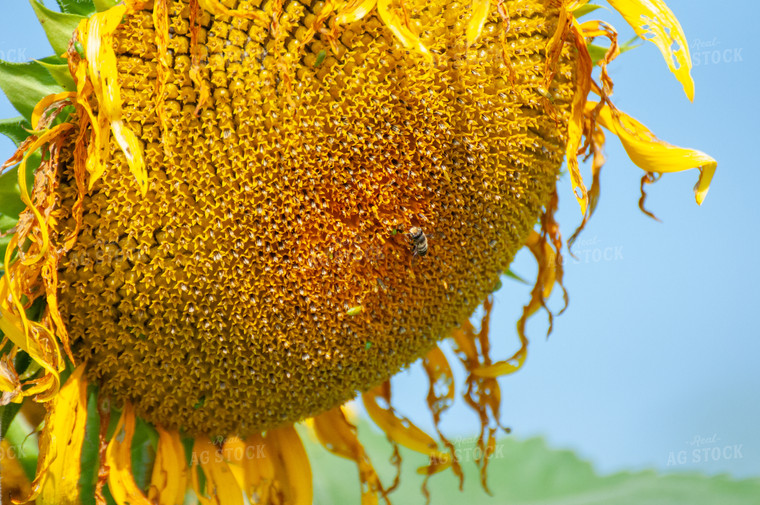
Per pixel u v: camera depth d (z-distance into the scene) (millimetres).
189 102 851
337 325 881
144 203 850
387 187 873
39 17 848
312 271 870
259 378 882
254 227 861
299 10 852
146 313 862
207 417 895
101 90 832
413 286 894
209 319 866
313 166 862
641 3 889
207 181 853
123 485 878
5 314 849
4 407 875
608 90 900
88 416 884
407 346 911
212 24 850
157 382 876
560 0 888
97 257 854
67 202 852
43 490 865
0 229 864
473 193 891
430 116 872
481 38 877
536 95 890
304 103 858
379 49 862
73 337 865
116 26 838
